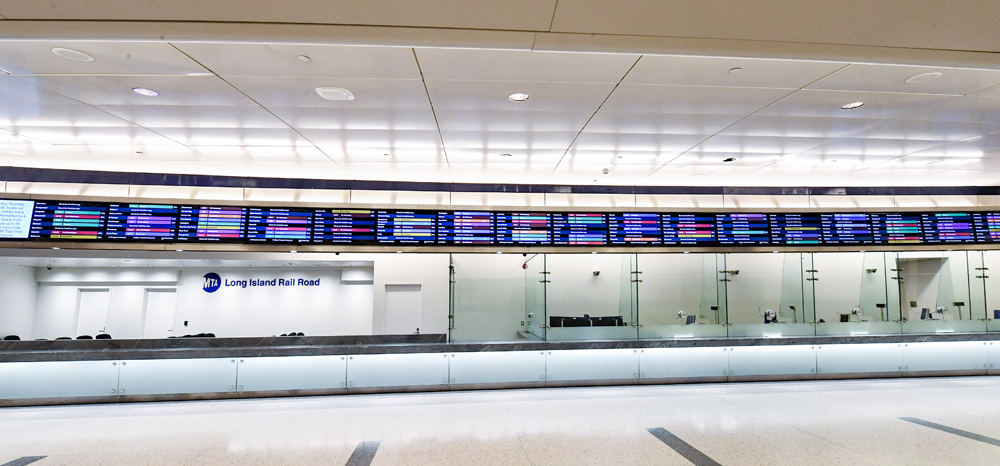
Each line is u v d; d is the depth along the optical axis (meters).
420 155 5.82
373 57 3.20
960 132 5.00
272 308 9.55
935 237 7.33
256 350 6.16
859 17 2.35
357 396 6.16
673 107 4.23
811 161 6.22
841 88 3.80
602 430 4.72
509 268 8.48
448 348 6.46
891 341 7.13
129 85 3.64
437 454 4.11
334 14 2.27
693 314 7.22
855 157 6.04
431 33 2.45
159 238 6.25
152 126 4.66
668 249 7.05
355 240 6.57
